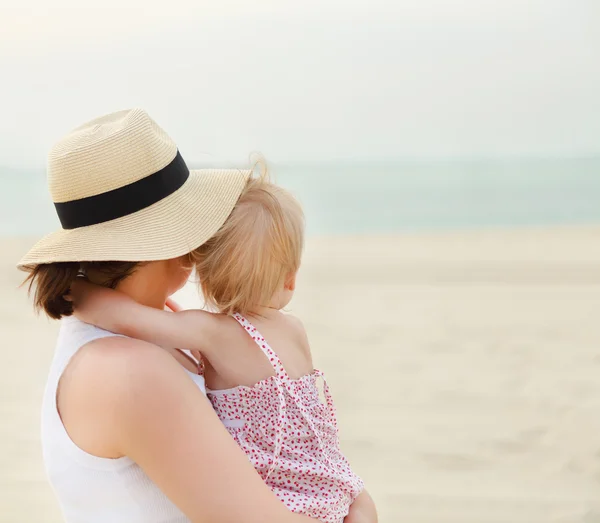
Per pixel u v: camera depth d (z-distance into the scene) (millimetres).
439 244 16625
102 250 1380
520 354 7234
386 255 14836
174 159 1510
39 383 6414
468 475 4500
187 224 1467
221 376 1579
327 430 1689
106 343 1312
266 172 1763
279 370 1575
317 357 7164
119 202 1425
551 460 4695
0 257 15648
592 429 5203
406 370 6703
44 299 1425
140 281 1507
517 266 12992
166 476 1242
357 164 43594
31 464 4676
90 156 1409
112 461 1270
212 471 1241
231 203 1583
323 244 16984
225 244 1587
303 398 1640
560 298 10070
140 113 1490
